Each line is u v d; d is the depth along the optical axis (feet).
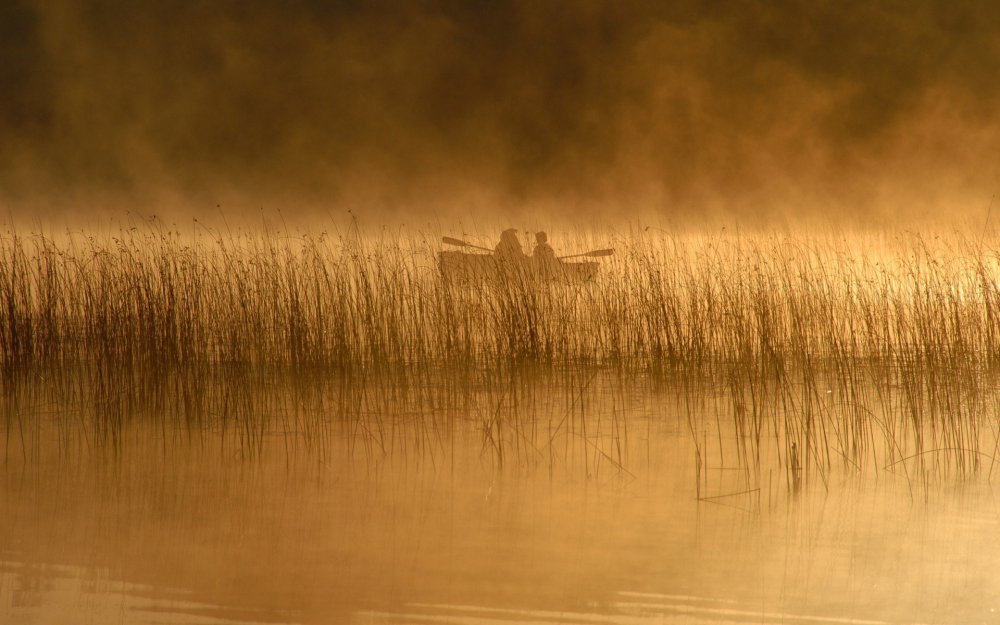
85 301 110.73
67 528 66.33
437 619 53.31
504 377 110.63
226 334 107.14
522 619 53.42
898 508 70.59
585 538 64.95
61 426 92.48
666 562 61.00
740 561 61.11
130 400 98.99
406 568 60.03
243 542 64.08
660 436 88.99
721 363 112.57
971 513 69.51
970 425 89.25
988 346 106.73
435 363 111.24
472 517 68.90
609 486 75.82
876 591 57.11
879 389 95.35
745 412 94.38
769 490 74.64
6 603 54.85
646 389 107.04
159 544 63.77
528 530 66.23
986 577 58.90
